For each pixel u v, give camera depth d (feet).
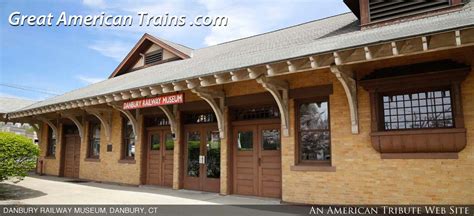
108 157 41.73
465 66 19.56
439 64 20.43
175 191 32.73
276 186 27.76
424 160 20.70
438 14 22.66
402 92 22.16
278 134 28.27
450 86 20.53
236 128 30.73
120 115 41.09
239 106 30.25
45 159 53.42
